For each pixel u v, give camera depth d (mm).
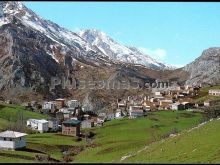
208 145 84188
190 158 76625
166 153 88500
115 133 196625
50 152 154500
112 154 122125
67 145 167875
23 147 142750
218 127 99562
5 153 116875
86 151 144125
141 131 188625
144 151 100938
